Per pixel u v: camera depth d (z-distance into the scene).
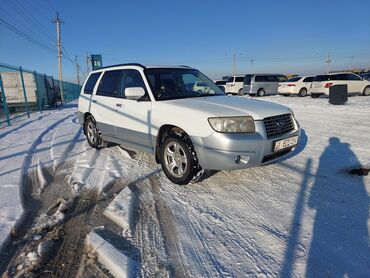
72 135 7.95
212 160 3.45
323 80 21.03
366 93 21.06
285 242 2.63
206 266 2.35
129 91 4.24
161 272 2.29
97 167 4.85
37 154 5.91
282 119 3.76
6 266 2.40
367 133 7.22
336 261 2.36
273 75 25.89
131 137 4.69
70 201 3.58
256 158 3.46
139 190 3.85
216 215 3.15
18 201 3.57
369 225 2.88
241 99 4.38
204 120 3.47
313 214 3.12
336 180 4.07
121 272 2.24
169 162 4.02
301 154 5.42
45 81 18.23
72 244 2.69
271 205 3.35
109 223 3.04
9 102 16.55
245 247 2.58
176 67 5.12
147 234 2.81
